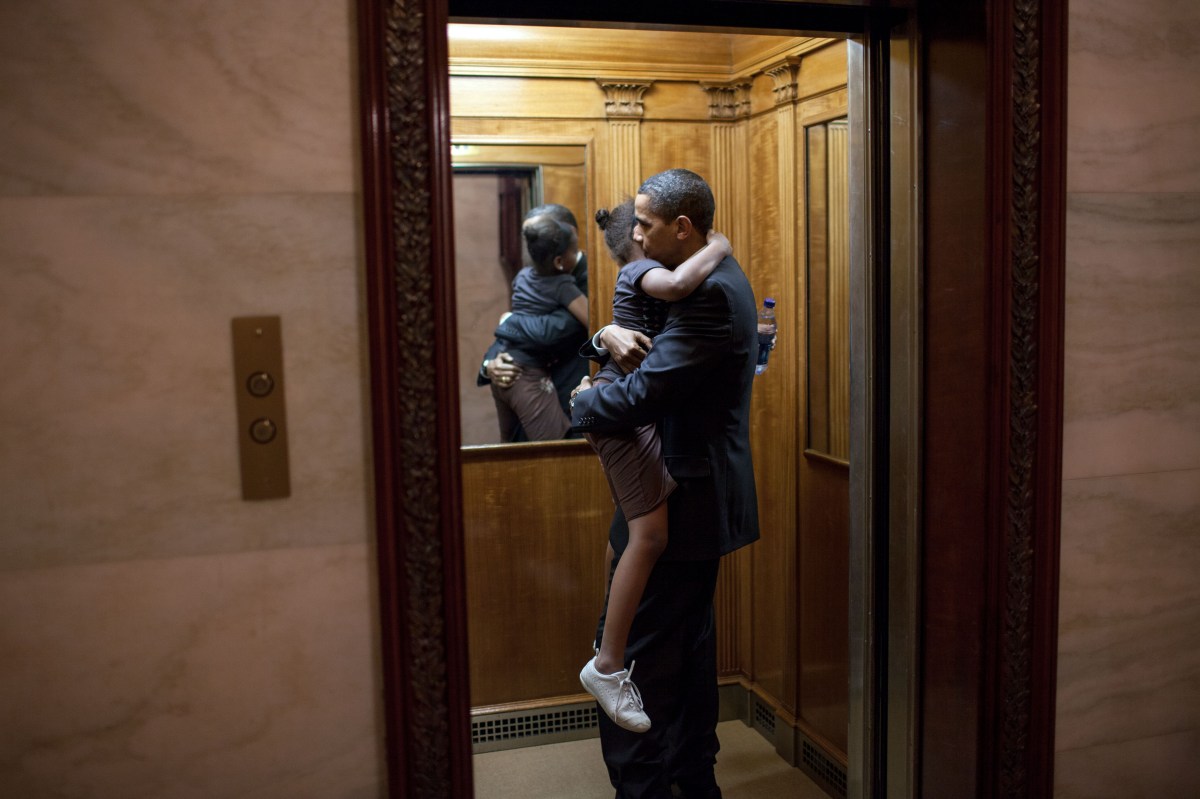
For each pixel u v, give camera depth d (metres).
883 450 1.71
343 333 1.24
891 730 1.75
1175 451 1.62
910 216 1.60
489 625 2.63
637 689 1.99
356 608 1.28
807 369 2.36
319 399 1.24
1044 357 1.49
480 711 2.64
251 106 1.19
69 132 1.14
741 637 2.78
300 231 1.21
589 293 2.59
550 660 2.69
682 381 1.81
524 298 2.57
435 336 1.25
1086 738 1.63
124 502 1.20
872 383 1.70
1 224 1.13
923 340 1.62
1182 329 1.59
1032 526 1.52
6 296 1.14
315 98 1.20
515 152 2.51
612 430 1.87
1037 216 1.46
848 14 1.61
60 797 1.22
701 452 1.93
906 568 1.68
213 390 1.21
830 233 2.21
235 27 1.17
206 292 1.20
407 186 1.21
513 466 2.60
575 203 2.55
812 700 2.42
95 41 1.14
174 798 1.25
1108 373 1.57
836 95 2.15
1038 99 1.45
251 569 1.24
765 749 2.61
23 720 1.20
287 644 1.26
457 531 1.28
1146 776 1.68
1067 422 1.55
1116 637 1.63
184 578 1.23
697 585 1.99
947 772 1.64
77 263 1.16
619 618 1.91
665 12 1.52
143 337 1.18
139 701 1.23
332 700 1.29
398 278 1.22
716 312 1.83
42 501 1.18
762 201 2.55
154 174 1.17
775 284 2.52
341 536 1.27
